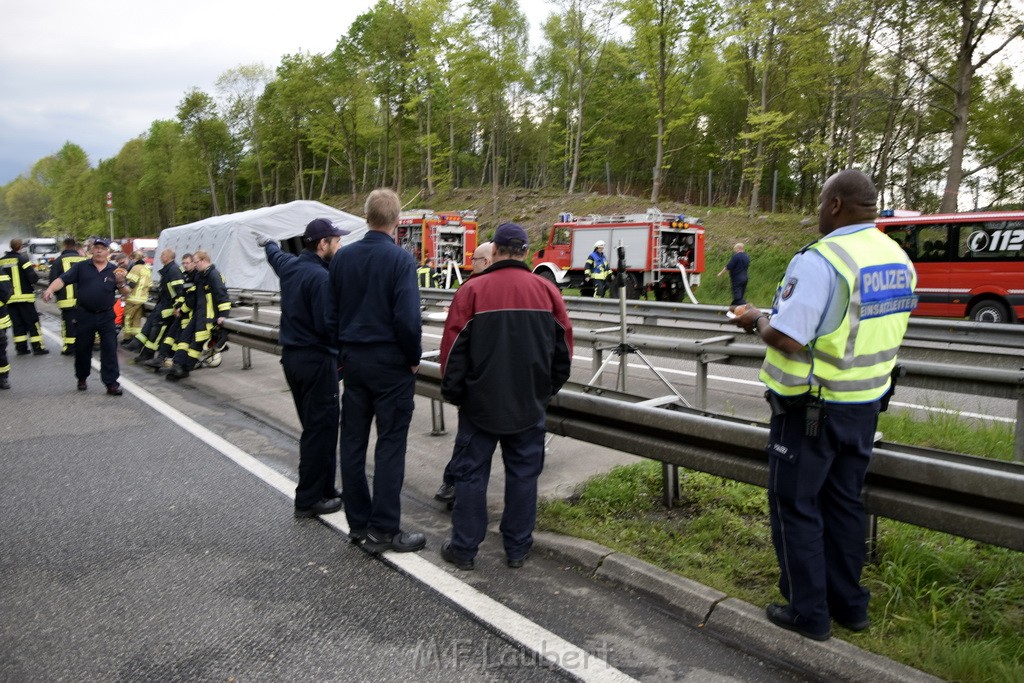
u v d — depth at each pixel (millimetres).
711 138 44781
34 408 8203
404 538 4219
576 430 4566
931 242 16359
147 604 3617
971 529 2916
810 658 3000
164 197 71000
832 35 21078
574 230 22344
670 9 26125
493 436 3982
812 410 2920
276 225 18750
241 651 3186
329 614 3490
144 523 4688
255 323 10836
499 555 4121
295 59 51406
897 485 3154
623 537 4141
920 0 17984
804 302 2846
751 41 23906
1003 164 28016
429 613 3482
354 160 57062
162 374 10469
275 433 6973
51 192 97500
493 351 3820
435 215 25516
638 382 8906
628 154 47438
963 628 3133
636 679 2918
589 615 3432
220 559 4129
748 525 4242
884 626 3135
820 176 31984
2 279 9336
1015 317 15391
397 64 42750
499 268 3904
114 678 3002
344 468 4254
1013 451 5547
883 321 2953
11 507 5008
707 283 23203
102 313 8859
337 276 4191
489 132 49031
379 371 4105
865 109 24828
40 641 3293
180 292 10469
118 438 6816
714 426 3744
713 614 3332
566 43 41188
